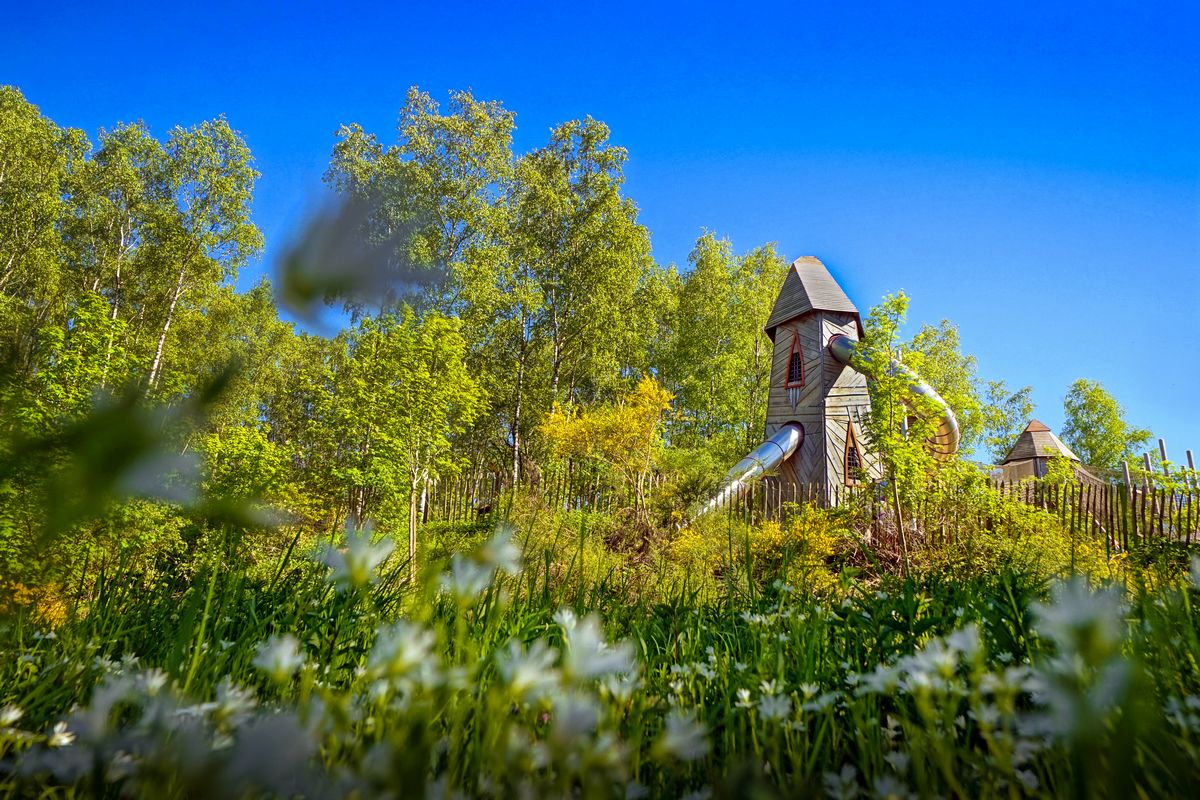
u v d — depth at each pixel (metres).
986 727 0.59
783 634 1.31
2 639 0.76
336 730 0.53
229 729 0.44
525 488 12.02
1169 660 0.80
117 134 23.11
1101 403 38.09
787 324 18.86
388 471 11.22
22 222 21.00
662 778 0.71
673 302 30.34
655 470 14.18
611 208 24.52
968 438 30.11
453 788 0.53
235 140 23.80
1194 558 0.89
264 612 1.18
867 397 17.41
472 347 23.48
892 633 1.17
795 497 11.84
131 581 1.32
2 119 20.86
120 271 23.52
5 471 0.25
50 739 0.60
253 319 25.34
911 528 8.32
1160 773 0.61
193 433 0.30
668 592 1.95
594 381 27.70
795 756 0.76
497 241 23.31
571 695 0.44
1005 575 1.20
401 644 0.48
